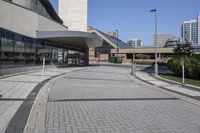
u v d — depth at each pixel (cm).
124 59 8162
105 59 8725
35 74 2448
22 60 2595
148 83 1988
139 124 755
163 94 1387
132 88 1625
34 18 2994
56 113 870
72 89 1490
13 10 2362
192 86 1759
